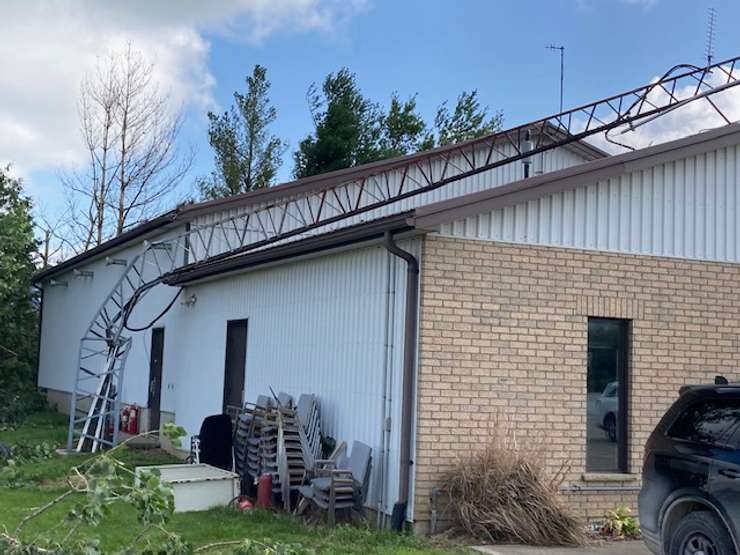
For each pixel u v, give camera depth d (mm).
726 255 11367
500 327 10047
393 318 10344
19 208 22969
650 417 10695
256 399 14070
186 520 10039
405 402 9742
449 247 9914
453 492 9438
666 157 10961
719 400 7398
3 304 26703
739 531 6699
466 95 42250
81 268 25938
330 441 11508
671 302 10977
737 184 11594
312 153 38750
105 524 9359
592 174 10508
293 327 13078
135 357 21000
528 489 9352
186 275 16609
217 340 16234
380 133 40812
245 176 41781
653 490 7707
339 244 10977
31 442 17766
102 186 38844
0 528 8312
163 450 17609
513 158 17109
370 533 9219
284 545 5910
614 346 10820
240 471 12922
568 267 10461
